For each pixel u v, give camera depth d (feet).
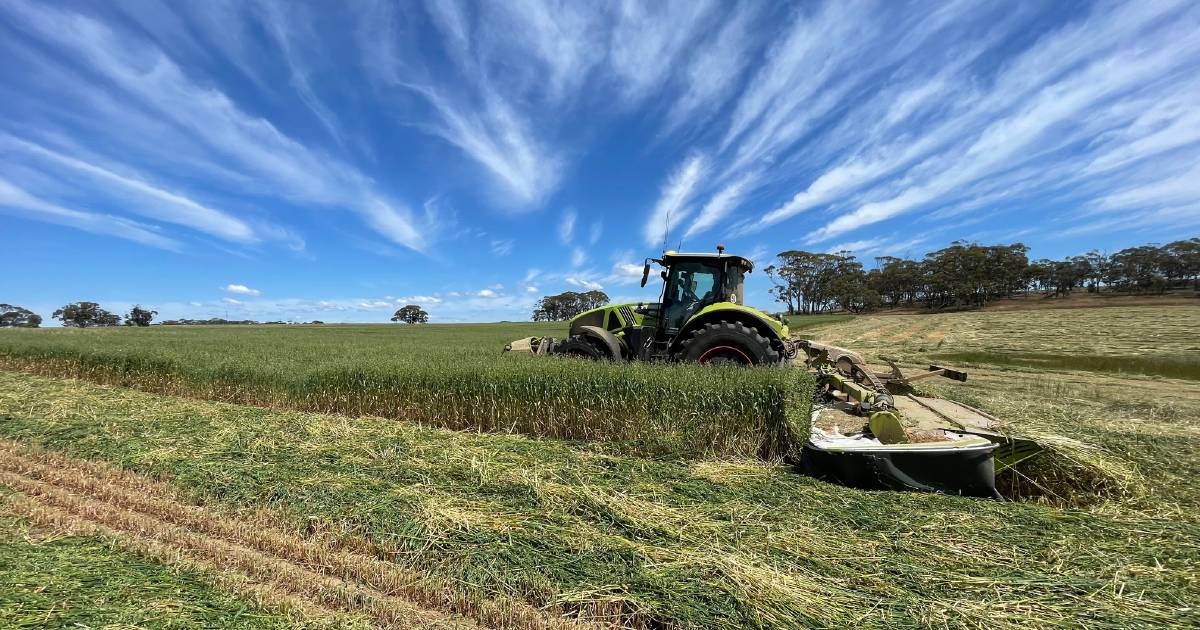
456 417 19.25
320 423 18.30
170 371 25.93
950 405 16.31
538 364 19.39
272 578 8.70
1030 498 12.41
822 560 8.86
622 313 25.38
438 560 8.98
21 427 17.53
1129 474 12.25
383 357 25.04
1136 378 34.50
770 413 14.92
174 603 7.65
